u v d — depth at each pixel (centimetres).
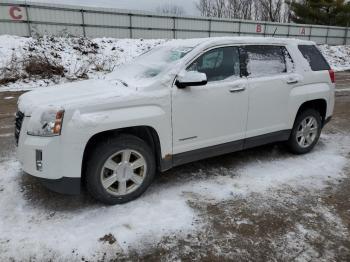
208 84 373
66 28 2003
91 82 397
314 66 488
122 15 2192
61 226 298
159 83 339
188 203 344
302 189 380
